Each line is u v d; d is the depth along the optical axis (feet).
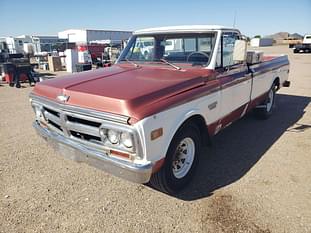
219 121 12.43
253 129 18.06
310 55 89.86
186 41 12.47
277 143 15.61
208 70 11.48
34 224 8.86
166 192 10.40
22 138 16.29
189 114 9.83
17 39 103.55
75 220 9.05
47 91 10.44
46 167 12.64
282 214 9.28
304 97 28.35
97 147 8.98
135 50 14.21
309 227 8.66
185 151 10.82
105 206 9.78
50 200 10.11
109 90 9.03
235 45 11.86
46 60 65.92
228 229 8.60
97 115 8.41
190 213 9.41
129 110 8.01
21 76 40.14
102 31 111.34
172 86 9.62
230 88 12.80
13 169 12.42
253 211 9.45
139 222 8.95
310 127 18.42
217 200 10.14
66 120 9.46
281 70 21.16
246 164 13.05
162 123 8.63
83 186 11.06
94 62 67.10
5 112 22.63
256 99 16.94
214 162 13.30
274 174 12.05
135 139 7.98
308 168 12.57
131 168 8.18
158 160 8.77
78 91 9.21
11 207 9.70
